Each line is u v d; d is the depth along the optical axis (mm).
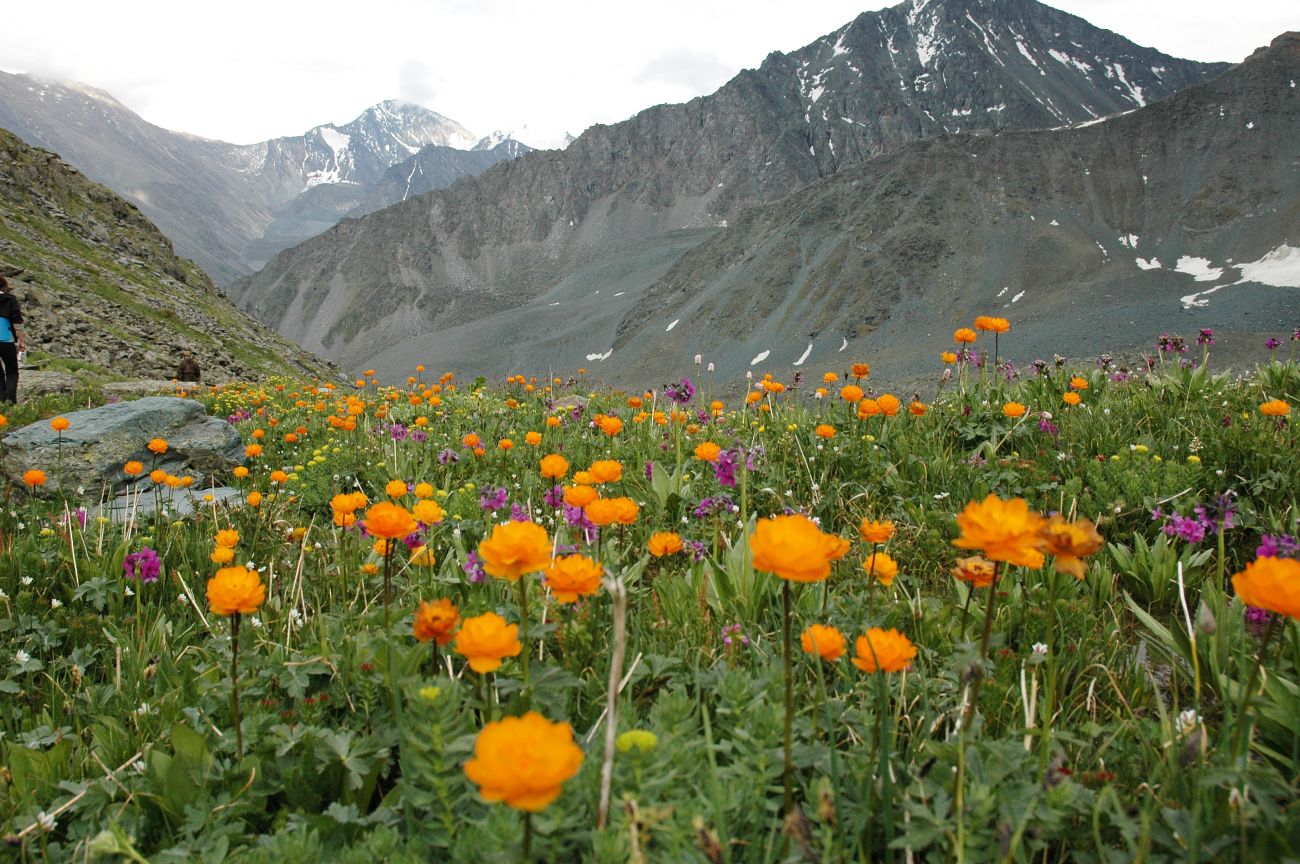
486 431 7738
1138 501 4180
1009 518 1589
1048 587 3076
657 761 1541
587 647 2529
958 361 6738
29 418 10445
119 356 30297
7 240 47406
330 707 2371
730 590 3012
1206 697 2502
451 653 2354
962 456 5379
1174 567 3338
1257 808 1545
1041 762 1803
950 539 4039
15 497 5863
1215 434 4906
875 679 2152
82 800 2041
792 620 2799
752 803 1649
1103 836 1774
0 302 12109
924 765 1801
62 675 3113
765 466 5270
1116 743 2115
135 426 7051
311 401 12906
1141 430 5582
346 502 3271
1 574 3893
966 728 1800
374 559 3570
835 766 1627
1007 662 2480
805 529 1567
